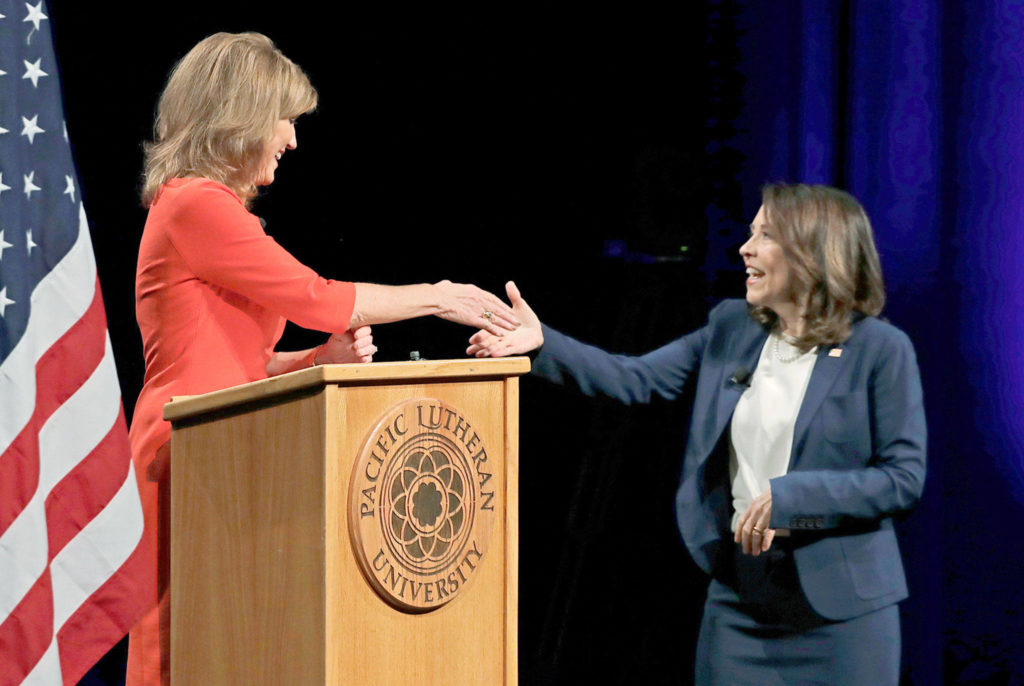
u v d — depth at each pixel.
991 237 13.30
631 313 13.14
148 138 13.16
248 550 5.96
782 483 9.20
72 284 7.81
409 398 5.60
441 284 7.88
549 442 14.46
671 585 13.53
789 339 10.09
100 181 13.08
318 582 5.38
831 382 9.73
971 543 13.25
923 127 13.47
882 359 9.66
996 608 13.17
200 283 7.54
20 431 7.41
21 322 7.51
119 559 7.51
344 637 5.39
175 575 6.67
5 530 7.31
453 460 5.69
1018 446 13.14
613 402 10.48
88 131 13.06
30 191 7.79
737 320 10.57
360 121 14.23
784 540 9.68
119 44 13.15
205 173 7.69
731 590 10.05
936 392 13.37
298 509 5.55
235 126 7.65
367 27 14.17
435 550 5.62
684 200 13.21
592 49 14.42
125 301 13.14
